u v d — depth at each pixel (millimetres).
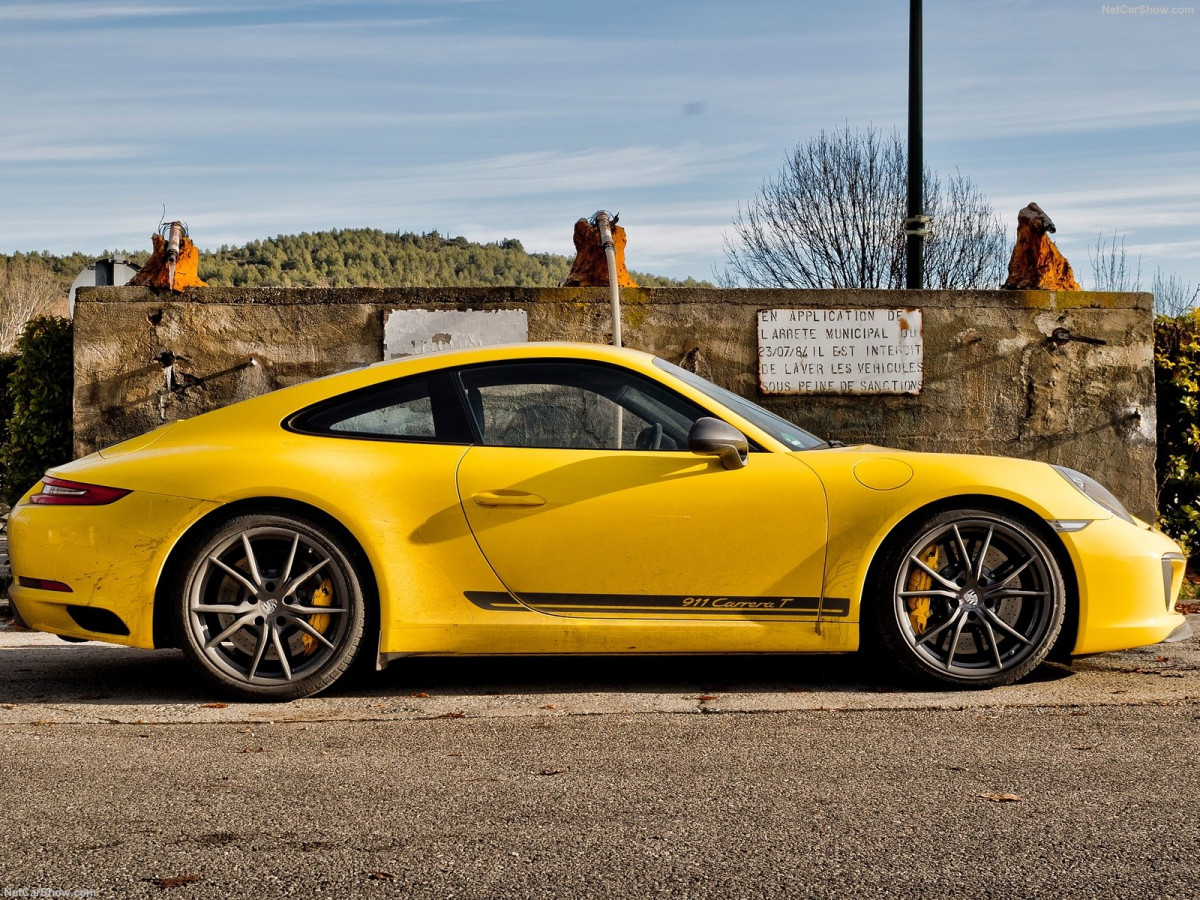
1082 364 7898
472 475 4148
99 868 2496
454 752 3430
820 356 7789
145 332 7566
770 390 7754
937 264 18969
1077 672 4523
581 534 4113
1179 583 4508
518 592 4133
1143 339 7926
